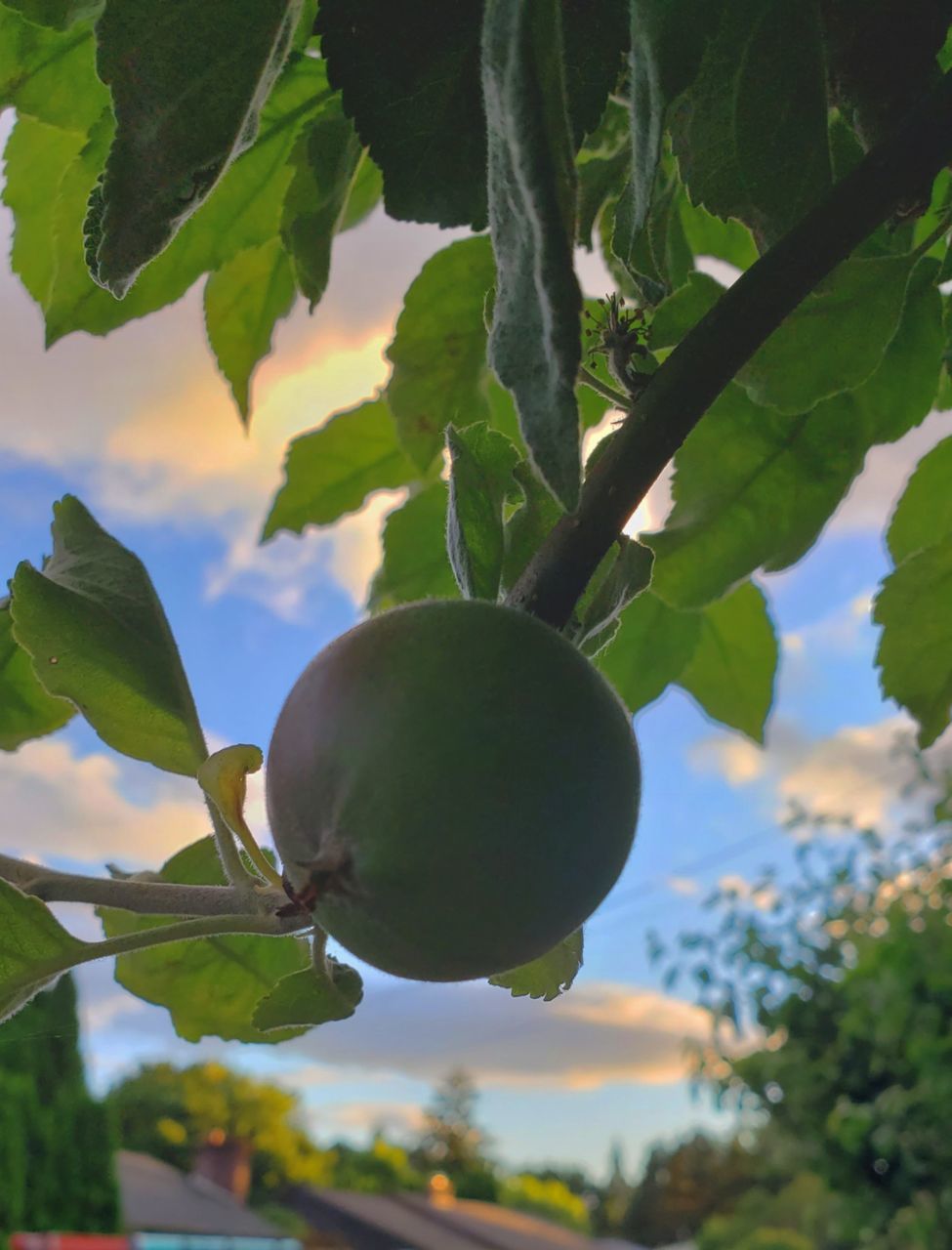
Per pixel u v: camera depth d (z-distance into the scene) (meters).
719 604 0.39
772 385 0.26
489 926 0.14
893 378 0.30
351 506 0.42
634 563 0.18
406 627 0.15
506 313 0.14
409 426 0.36
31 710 0.27
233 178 0.30
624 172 0.27
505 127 0.14
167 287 0.31
